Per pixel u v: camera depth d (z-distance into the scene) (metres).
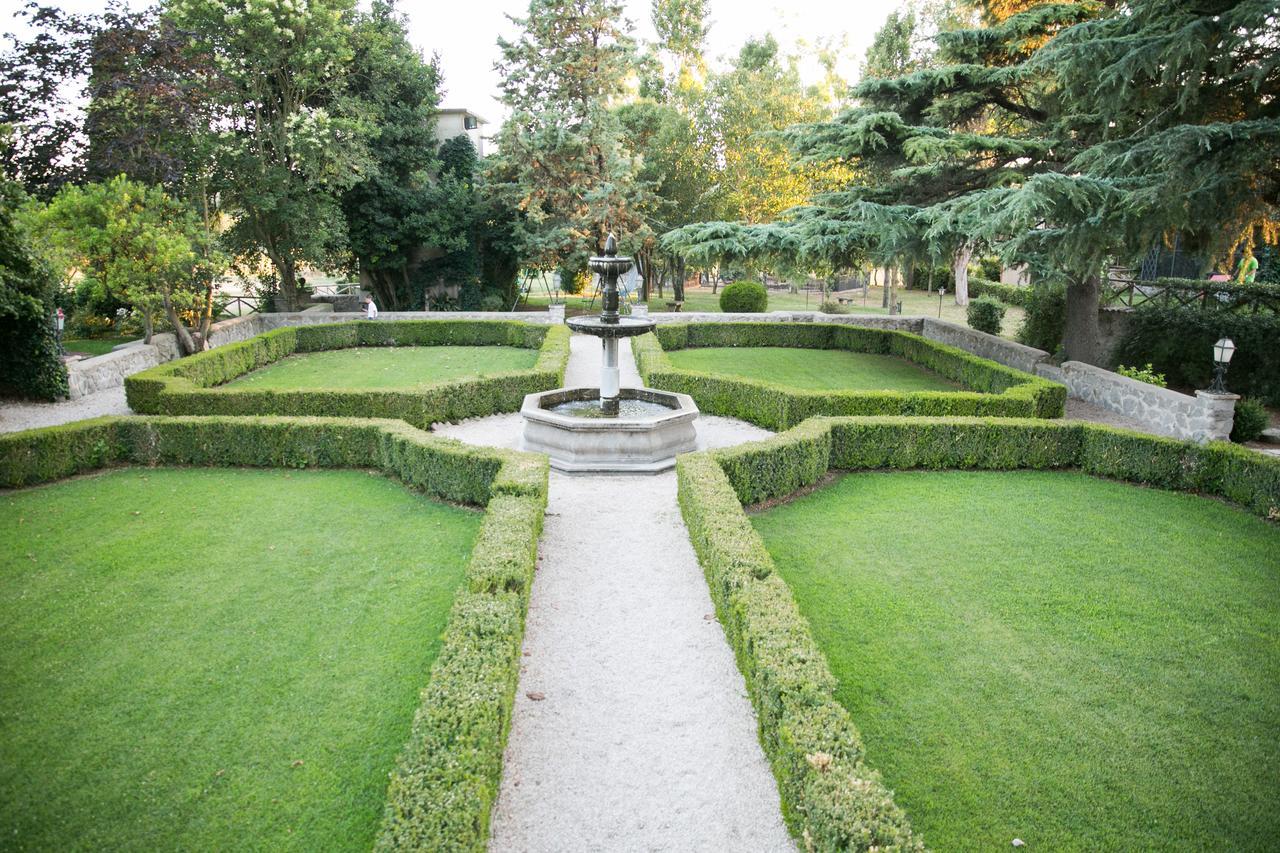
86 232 13.66
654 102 28.45
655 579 6.54
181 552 7.08
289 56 18.91
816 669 4.18
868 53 25.06
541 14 24.64
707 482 7.41
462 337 20.66
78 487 9.10
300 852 3.56
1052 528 7.84
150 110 15.53
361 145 20.16
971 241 13.20
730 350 19.97
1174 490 9.15
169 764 4.16
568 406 11.20
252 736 4.40
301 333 19.23
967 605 6.11
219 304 22.08
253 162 18.78
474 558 5.70
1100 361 16.80
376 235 23.80
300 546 7.24
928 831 3.73
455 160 26.42
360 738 4.38
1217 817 3.84
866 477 9.66
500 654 4.36
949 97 15.23
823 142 15.38
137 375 12.47
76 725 4.50
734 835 3.71
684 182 28.97
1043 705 4.78
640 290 34.84
